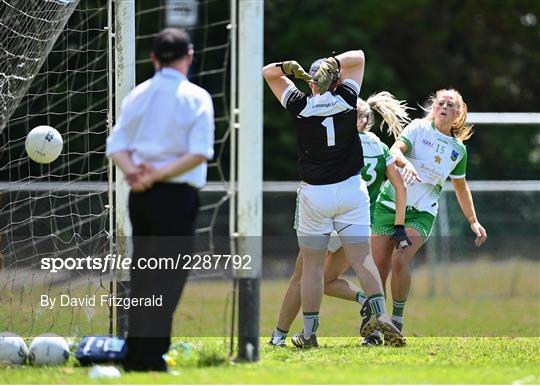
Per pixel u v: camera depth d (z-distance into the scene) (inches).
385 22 3499.0
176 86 836.6
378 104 1222.3
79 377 820.0
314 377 806.5
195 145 818.8
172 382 780.6
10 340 928.9
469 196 1244.5
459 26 3693.4
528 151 3164.4
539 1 3710.6
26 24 1134.4
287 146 3262.8
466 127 1225.4
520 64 3772.1
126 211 1055.0
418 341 1211.9
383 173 1147.3
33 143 1074.1
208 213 1902.1
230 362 901.8
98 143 2610.7
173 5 2910.9
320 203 1044.5
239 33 901.2
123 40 1057.5
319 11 3395.7
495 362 956.6
